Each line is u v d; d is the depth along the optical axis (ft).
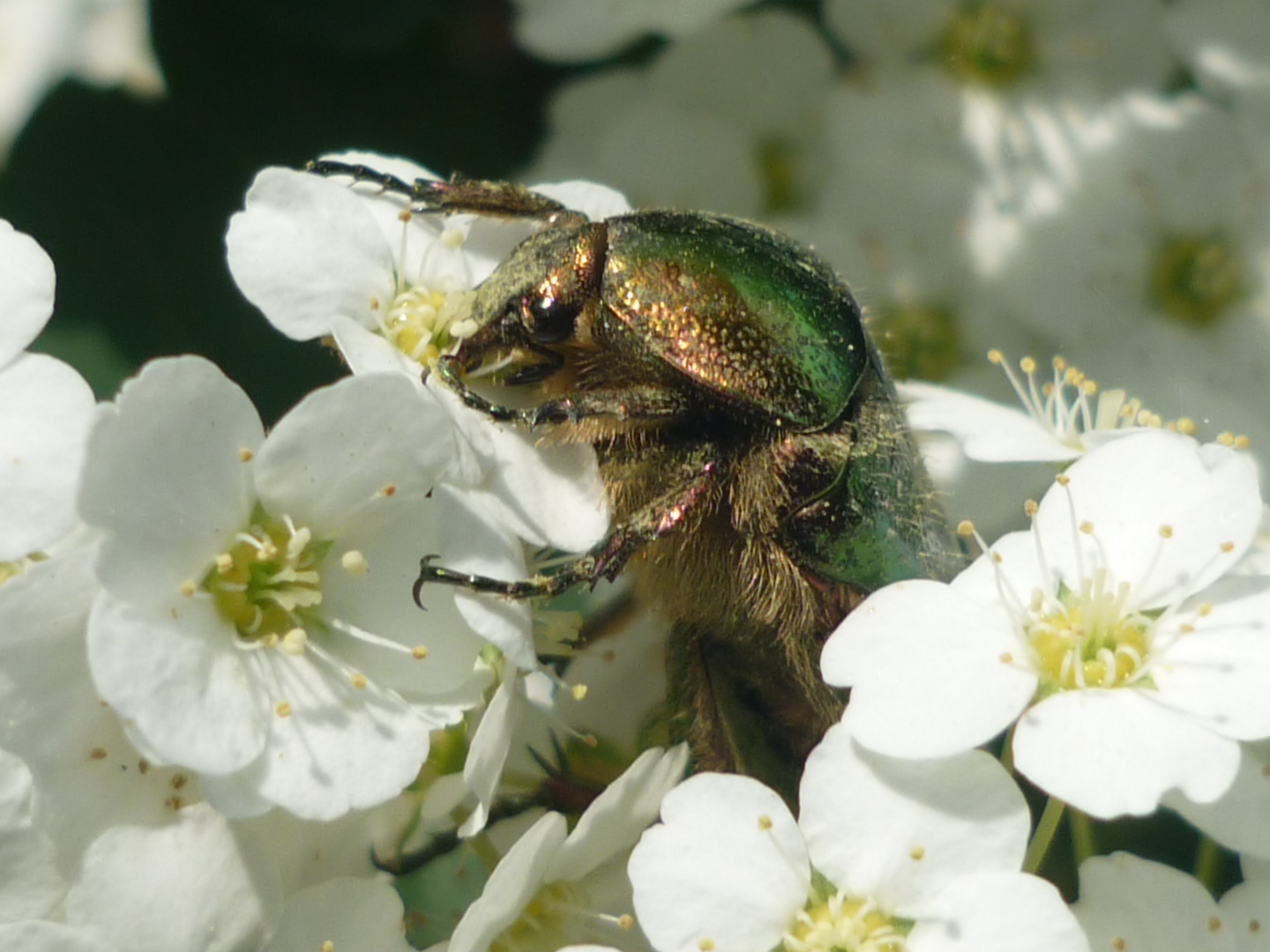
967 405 0.34
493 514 0.31
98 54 0.36
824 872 0.30
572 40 0.36
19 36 0.37
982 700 0.30
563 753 0.33
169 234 0.36
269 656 0.30
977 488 0.36
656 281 0.32
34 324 0.30
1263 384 0.38
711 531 0.33
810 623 0.33
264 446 0.30
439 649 0.30
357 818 0.31
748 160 0.38
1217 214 0.38
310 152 0.37
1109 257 0.38
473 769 0.30
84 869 0.30
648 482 0.32
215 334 0.36
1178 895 0.30
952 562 0.34
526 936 0.32
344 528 0.30
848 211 0.38
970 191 0.38
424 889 0.32
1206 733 0.30
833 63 0.38
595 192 0.34
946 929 0.30
